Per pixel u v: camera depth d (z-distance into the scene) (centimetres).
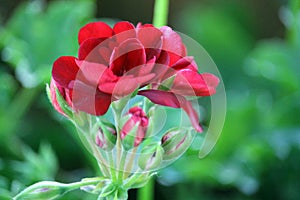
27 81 80
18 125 86
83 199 77
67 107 56
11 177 77
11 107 83
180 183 85
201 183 86
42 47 82
